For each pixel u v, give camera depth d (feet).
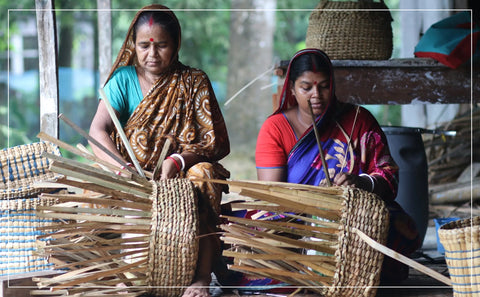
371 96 16.21
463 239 9.02
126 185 9.94
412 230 11.01
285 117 11.60
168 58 11.28
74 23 45.39
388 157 11.31
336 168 11.25
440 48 15.98
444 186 20.15
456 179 21.07
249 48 46.93
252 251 10.11
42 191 11.30
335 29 16.42
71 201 10.19
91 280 9.77
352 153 11.23
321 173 11.28
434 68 16.16
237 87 46.91
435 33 16.40
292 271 10.08
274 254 9.70
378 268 9.81
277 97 16.22
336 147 11.30
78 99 46.21
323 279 9.79
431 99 16.25
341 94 16.21
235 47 47.03
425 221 15.15
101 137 11.21
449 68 16.16
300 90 11.20
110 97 11.54
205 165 10.68
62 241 10.37
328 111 11.29
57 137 13.71
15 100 43.65
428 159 21.50
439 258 13.34
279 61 15.66
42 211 10.26
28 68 46.24
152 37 11.10
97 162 10.14
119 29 47.32
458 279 9.15
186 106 11.44
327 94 11.17
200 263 10.37
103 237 10.93
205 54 51.19
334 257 9.75
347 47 16.39
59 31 45.68
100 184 9.83
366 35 16.33
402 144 14.96
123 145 11.41
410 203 14.92
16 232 10.96
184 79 11.51
